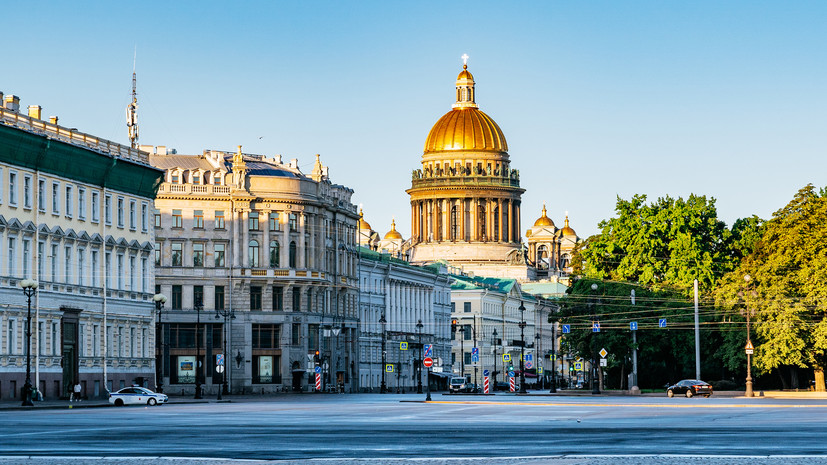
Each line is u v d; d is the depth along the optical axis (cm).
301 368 18550
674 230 15575
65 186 12438
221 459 4181
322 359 19062
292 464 4006
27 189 11794
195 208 18038
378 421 6975
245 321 18150
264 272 18262
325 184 19675
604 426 6259
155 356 14400
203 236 18062
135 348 13875
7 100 12062
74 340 12462
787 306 13062
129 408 9906
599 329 14388
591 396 13825
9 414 8238
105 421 6981
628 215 15912
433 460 4131
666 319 14725
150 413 8469
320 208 19138
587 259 16238
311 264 18838
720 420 6950
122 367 13500
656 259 15612
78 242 12619
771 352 13025
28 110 12762
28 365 9950
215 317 17975
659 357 15575
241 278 18088
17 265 11531
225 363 17925
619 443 4884
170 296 17838
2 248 11275
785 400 11194
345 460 4138
